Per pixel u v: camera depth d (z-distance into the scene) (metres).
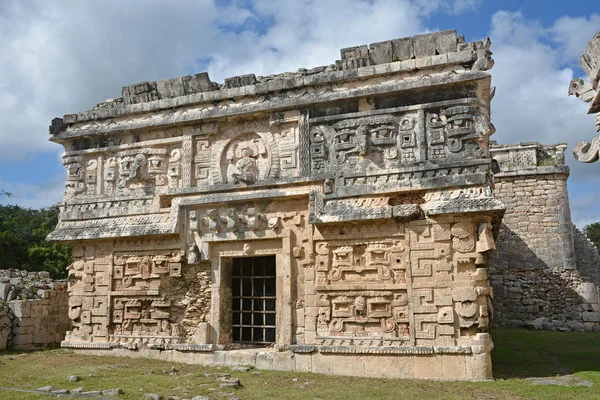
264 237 11.74
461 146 10.45
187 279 12.50
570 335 16.94
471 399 7.91
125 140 13.55
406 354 10.07
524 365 11.37
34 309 14.57
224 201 12.09
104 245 13.33
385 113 11.09
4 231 28.59
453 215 10.17
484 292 9.88
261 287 12.85
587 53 7.84
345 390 8.73
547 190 20.62
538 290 19.95
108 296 13.05
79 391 8.38
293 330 11.13
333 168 11.32
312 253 11.23
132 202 13.16
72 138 13.95
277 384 9.36
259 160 12.19
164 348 12.24
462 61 10.68
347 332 10.73
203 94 12.66
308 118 11.69
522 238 20.53
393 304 10.44
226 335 12.14
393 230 10.63
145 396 7.85
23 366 10.96
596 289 19.33
